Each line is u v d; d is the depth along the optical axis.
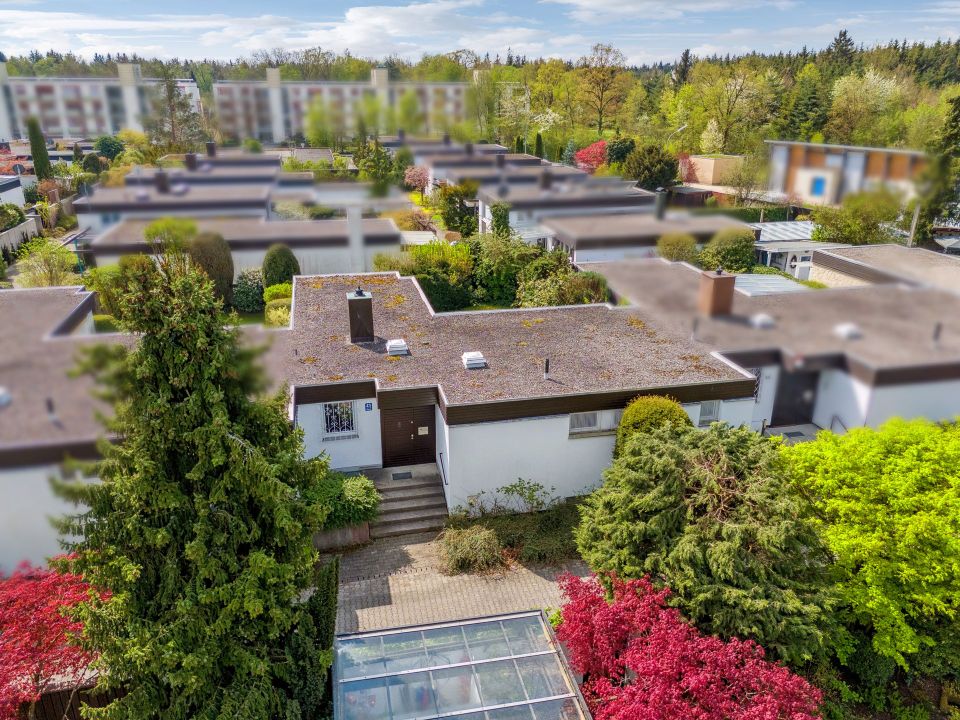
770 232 30.94
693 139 49.78
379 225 20.09
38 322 16.42
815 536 11.15
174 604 9.00
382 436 17.33
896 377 14.31
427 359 17.58
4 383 12.77
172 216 13.61
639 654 9.66
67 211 35.66
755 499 10.80
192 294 8.48
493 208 30.81
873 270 20.06
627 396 15.59
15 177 40.12
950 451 12.08
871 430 13.03
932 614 11.53
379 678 9.93
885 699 12.30
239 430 8.98
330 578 11.15
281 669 9.53
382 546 15.46
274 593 9.42
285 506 9.45
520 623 11.16
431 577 14.42
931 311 16.23
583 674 10.48
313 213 19.47
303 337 19.03
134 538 8.81
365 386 16.17
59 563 8.68
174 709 8.85
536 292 27.08
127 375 8.55
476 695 9.66
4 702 9.30
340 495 15.38
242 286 25.52
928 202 15.93
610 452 16.28
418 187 34.47
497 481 15.92
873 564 11.45
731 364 16.81
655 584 10.90
